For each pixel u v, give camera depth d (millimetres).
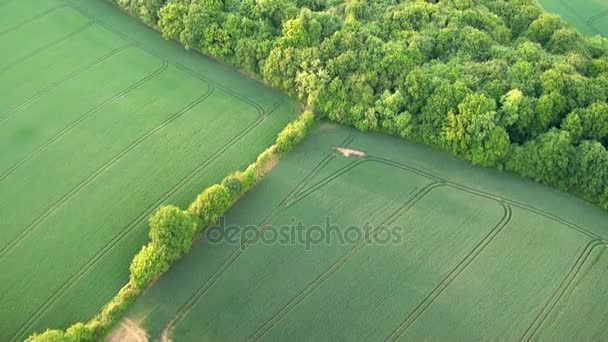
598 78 89000
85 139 93188
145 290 75000
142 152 91250
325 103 93562
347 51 93062
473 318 72188
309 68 94062
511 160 86500
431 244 79688
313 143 92625
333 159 90438
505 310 72812
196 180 87500
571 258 77688
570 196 84938
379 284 75688
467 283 75500
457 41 96125
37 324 71562
